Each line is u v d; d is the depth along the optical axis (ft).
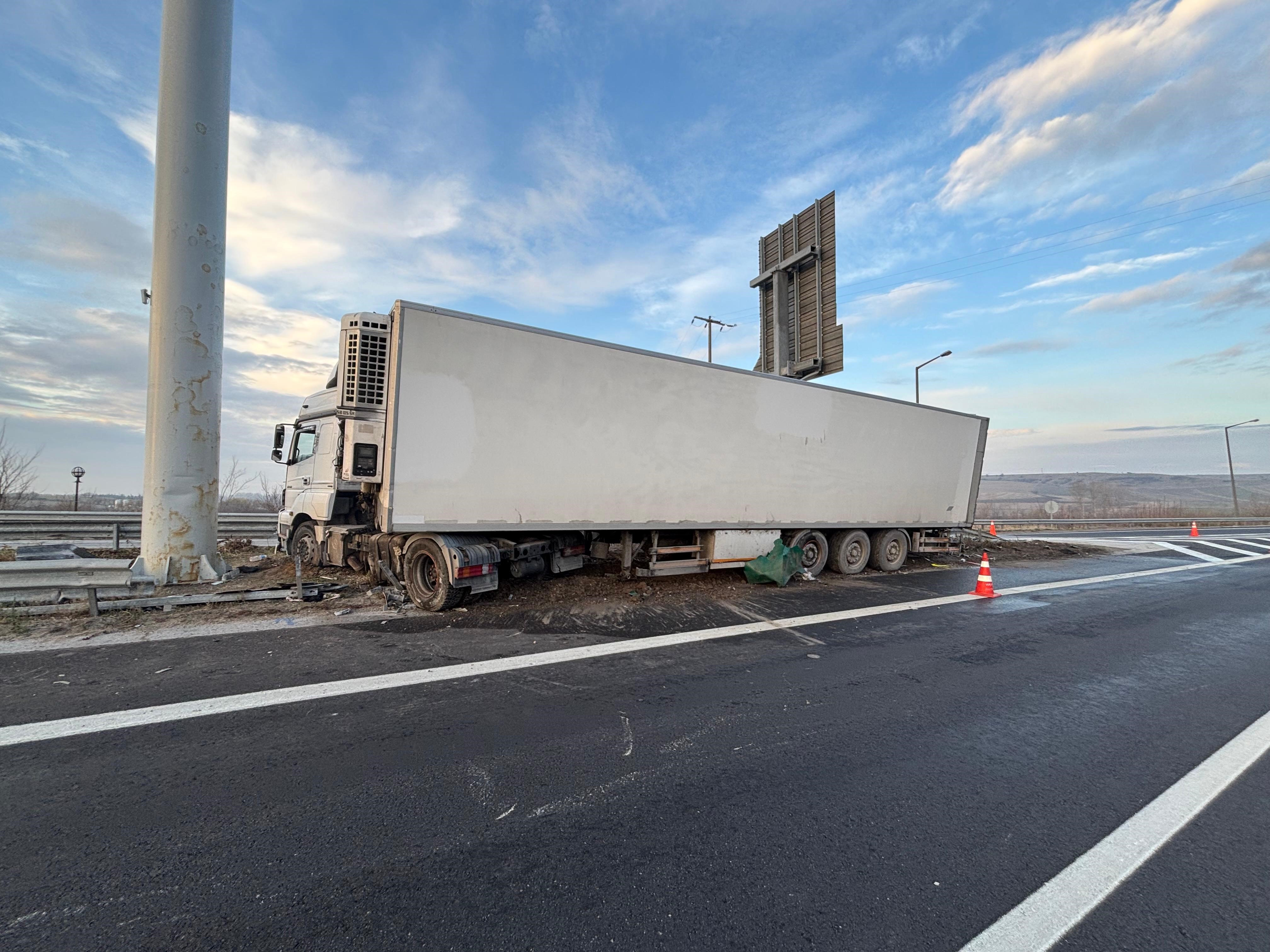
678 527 26.66
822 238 49.88
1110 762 10.78
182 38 23.89
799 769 10.27
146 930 6.19
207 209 24.52
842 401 32.78
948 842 8.18
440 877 7.15
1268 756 11.15
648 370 25.66
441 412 20.90
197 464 24.50
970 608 25.07
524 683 14.33
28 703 12.31
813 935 6.35
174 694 12.93
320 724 11.59
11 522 32.48
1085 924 6.61
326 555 27.04
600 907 6.68
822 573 34.24
